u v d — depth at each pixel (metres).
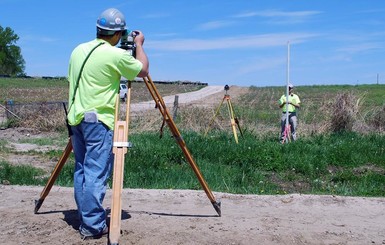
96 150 5.68
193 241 5.83
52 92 60.56
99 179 5.75
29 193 8.17
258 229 6.33
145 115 21.44
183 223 6.47
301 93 58.59
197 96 59.25
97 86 5.64
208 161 13.63
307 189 11.18
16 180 10.36
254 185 11.05
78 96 5.72
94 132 5.62
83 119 5.63
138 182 10.45
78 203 5.90
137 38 5.93
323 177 12.57
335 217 7.15
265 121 24.11
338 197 8.12
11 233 6.10
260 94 60.72
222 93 65.56
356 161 14.02
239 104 36.22
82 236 5.88
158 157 13.26
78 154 5.90
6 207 7.21
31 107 23.20
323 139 17.59
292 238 6.07
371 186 11.04
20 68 132.50
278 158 13.50
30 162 13.96
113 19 5.77
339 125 19.47
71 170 11.05
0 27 129.25
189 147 14.50
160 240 5.81
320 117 20.50
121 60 5.63
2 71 129.75
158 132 18.62
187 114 20.64
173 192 8.32
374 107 20.81
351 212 7.45
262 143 15.92
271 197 8.12
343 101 19.92
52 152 15.60
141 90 65.00
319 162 13.44
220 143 15.56
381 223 6.93
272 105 36.97
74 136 5.84
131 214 6.88
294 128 18.00
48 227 6.27
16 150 16.16
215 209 6.79
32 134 21.12
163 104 6.15
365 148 15.16
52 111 22.92
